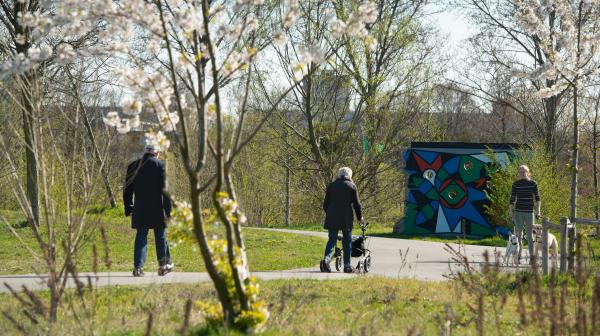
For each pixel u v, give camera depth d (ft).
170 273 43.55
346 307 30.94
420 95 125.70
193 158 50.67
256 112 124.98
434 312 30.32
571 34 40.52
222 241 24.12
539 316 22.34
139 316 27.63
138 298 31.65
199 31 23.41
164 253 41.65
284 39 25.02
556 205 87.45
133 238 69.46
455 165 99.35
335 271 48.75
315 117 130.82
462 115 198.70
